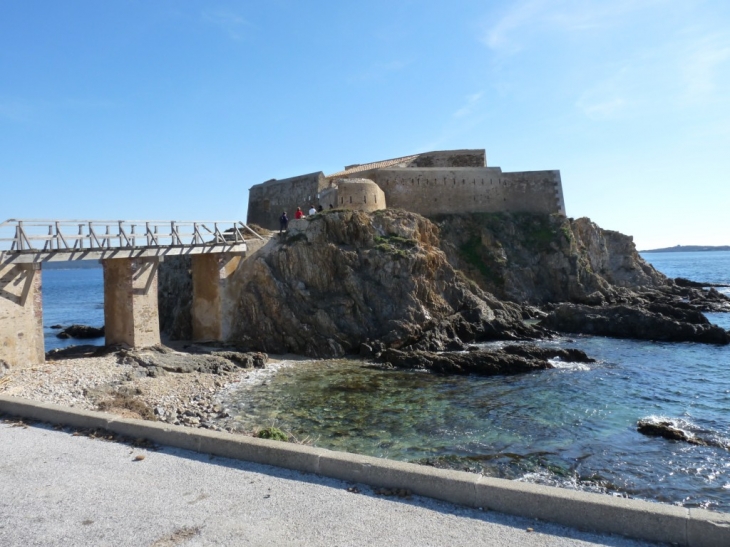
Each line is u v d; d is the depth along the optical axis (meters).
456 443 16.61
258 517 7.31
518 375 26.23
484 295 42.84
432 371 27.00
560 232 53.28
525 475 14.16
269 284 32.38
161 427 10.40
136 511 7.53
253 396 21.88
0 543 6.69
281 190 51.59
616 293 52.69
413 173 51.84
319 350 30.58
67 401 17.23
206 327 31.97
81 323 61.72
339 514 7.38
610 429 18.12
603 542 6.65
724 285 81.81
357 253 35.06
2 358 19.64
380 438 17.02
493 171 55.91
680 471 14.44
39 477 8.77
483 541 6.64
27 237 20.36
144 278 25.92
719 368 27.88
